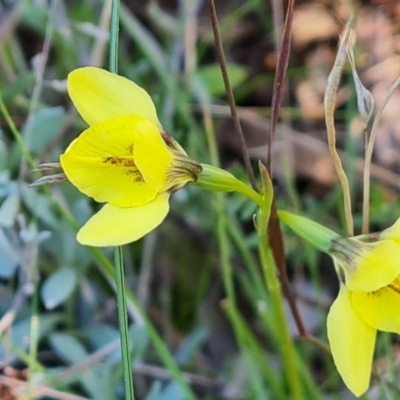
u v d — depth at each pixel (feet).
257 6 1.33
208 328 1.06
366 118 0.76
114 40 0.77
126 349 0.75
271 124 0.76
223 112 1.17
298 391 0.85
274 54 1.32
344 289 0.76
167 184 0.74
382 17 1.32
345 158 1.21
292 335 1.07
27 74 1.02
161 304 1.09
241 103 1.30
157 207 0.73
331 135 0.75
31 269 0.93
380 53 1.30
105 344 0.98
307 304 1.10
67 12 1.22
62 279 0.96
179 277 1.11
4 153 0.99
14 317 0.96
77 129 1.08
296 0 1.36
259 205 0.76
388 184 1.21
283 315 0.82
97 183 0.73
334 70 0.74
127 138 0.73
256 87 1.31
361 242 0.76
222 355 1.08
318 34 1.34
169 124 1.08
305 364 1.02
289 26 0.74
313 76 1.31
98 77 0.73
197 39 1.33
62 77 1.13
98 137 0.72
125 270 1.06
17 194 0.95
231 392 1.04
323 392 1.04
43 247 0.99
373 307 0.75
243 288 1.12
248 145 1.23
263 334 1.10
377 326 0.75
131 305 0.99
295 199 1.06
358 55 1.26
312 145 1.21
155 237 1.07
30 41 1.24
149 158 0.72
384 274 0.74
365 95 0.76
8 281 1.02
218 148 1.23
